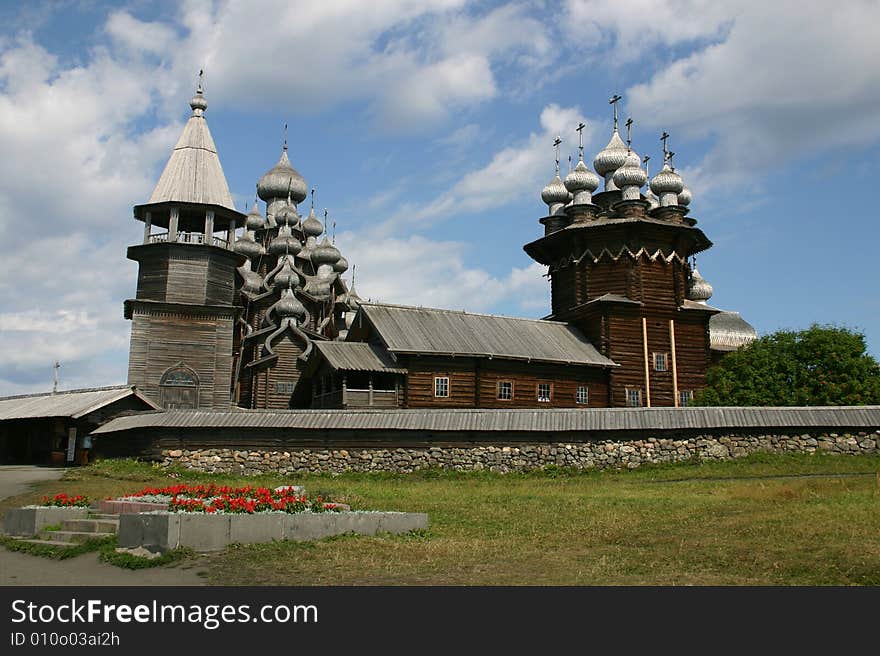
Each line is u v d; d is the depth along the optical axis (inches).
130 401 1684.3
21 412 1804.9
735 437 1264.8
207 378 1982.0
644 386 1979.6
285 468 1291.8
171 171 2050.9
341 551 601.6
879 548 556.1
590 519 747.4
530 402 1845.5
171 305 1966.0
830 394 1651.1
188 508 669.9
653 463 1263.5
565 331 2028.8
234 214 2063.2
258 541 631.8
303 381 1925.4
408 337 1754.4
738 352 1804.9
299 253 2861.7
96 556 604.1
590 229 2050.9
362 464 1298.0
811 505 754.2
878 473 1026.1
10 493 1090.7
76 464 1627.7
